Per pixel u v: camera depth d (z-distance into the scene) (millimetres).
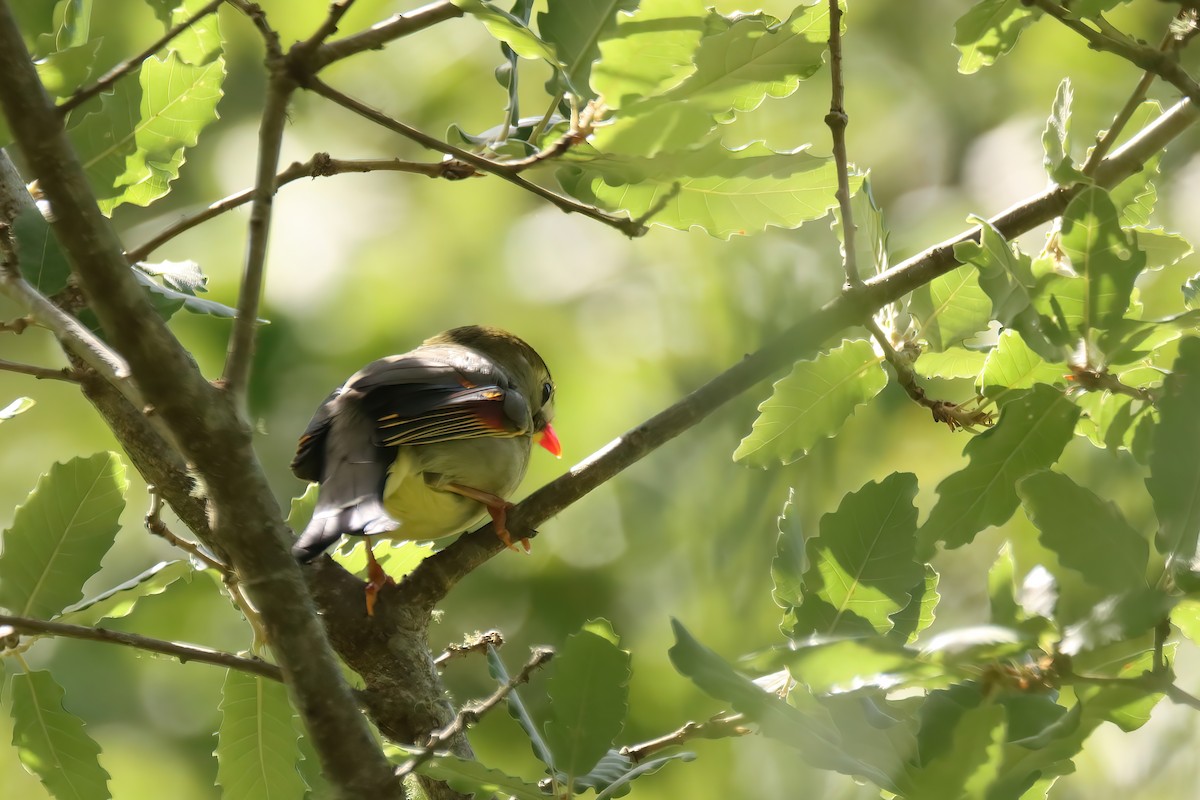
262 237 4125
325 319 11117
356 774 3986
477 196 11789
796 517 5055
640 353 10898
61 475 5277
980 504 4738
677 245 11055
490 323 11391
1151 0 11375
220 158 11719
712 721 4844
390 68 12219
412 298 11375
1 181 5508
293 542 5695
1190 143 10469
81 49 5344
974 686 3844
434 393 7273
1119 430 4910
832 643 3371
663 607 9969
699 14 4023
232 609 10148
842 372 5625
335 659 4094
